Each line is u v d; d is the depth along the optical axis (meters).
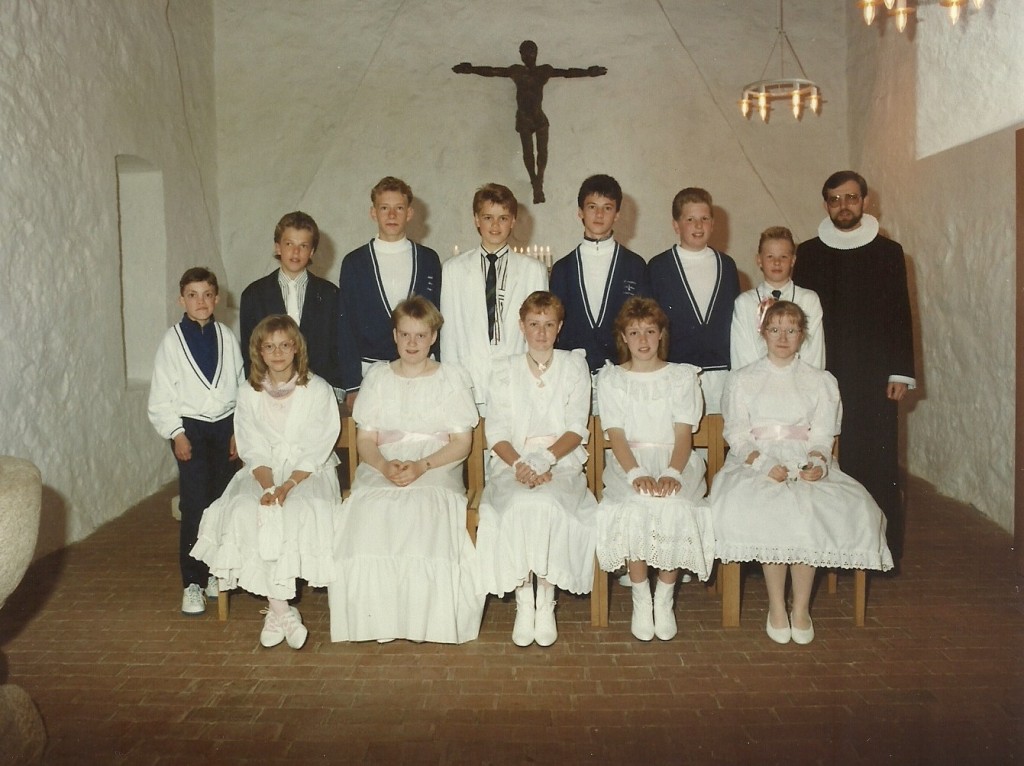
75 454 4.58
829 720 2.56
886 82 6.27
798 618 3.15
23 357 4.14
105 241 4.97
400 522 3.16
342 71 7.12
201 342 3.58
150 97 5.70
